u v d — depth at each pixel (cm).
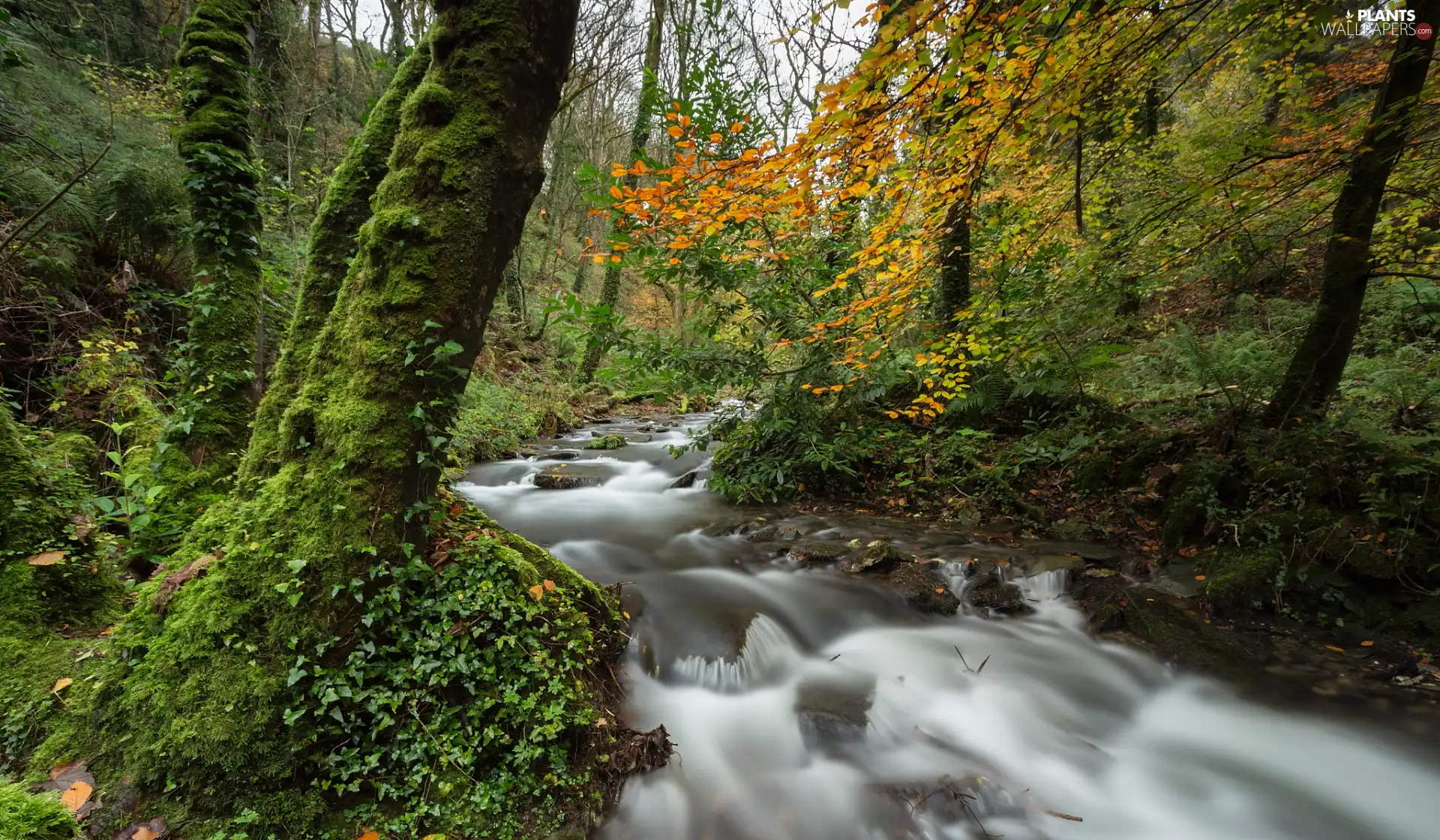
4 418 290
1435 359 586
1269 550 447
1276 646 405
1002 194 646
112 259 564
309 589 248
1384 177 439
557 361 1639
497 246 289
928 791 307
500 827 227
